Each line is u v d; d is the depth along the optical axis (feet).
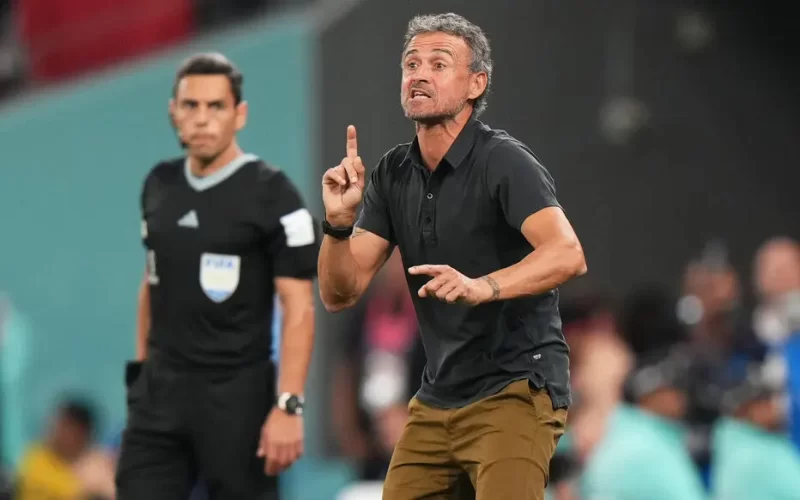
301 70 105.29
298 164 105.19
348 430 98.84
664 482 75.72
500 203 45.14
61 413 98.12
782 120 119.24
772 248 90.02
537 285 42.14
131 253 115.85
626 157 115.34
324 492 96.78
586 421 85.81
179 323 57.26
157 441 57.47
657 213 116.26
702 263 101.76
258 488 57.82
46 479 97.04
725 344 91.56
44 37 131.85
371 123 101.71
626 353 89.86
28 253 126.41
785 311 87.10
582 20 113.50
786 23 119.75
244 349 57.41
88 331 119.96
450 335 46.52
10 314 127.54
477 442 45.96
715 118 118.11
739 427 78.18
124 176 116.47
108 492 96.32
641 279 115.34
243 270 57.21
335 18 104.17
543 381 45.98
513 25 110.73
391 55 101.19
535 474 44.93
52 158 123.65
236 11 120.67
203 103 56.95
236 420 57.16
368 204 48.67
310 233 57.72
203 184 57.57
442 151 46.21
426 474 47.50
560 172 112.88
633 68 115.65
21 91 134.00
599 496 77.41
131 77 115.65
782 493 76.43
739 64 118.83
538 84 111.45
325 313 103.09
